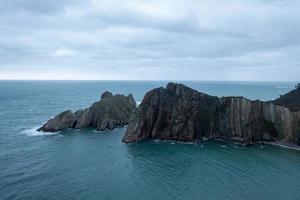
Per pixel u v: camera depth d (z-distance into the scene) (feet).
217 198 213.05
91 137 392.88
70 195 214.90
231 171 267.18
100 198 211.20
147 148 342.85
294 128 369.09
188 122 384.06
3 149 330.95
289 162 293.43
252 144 362.94
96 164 283.38
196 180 245.24
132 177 250.78
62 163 284.82
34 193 216.95
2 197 209.26
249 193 221.66
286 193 221.87
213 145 358.23
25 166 274.57
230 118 390.42
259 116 385.70
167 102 401.90
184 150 335.06
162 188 229.04
